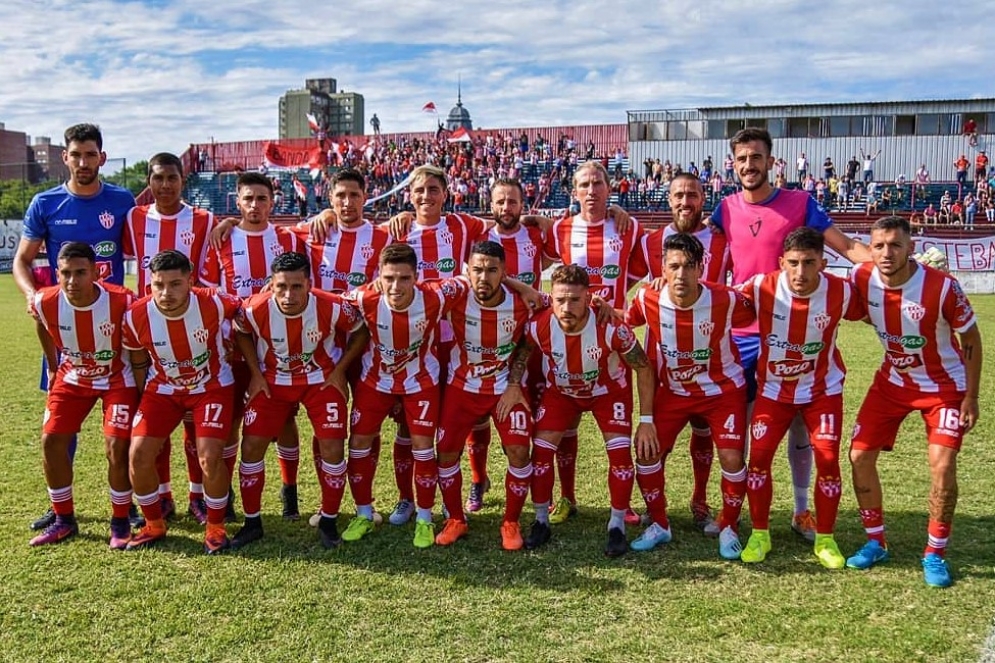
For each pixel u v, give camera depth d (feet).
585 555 15.34
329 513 15.84
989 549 15.31
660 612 12.90
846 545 15.75
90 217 17.76
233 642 11.97
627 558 15.19
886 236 14.19
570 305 14.90
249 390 16.21
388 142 133.49
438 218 18.49
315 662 11.44
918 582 13.97
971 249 65.72
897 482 19.26
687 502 18.49
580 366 15.62
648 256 17.88
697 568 14.69
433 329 16.34
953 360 14.61
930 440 14.46
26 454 21.31
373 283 16.48
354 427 16.40
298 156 132.67
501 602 13.28
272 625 12.46
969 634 12.14
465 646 11.86
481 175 116.16
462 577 14.24
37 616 12.73
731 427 15.55
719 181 98.89
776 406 15.37
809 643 11.93
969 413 14.30
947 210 88.17
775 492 19.10
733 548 15.23
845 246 16.02
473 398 16.33
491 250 15.55
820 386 15.35
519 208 18.19
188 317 15.29
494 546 15.84
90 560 14.93
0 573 14.29
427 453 16.02
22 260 17.60
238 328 15.99
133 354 15.96
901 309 14.49
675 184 17.04
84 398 16.06
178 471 20.56
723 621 12.58
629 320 16.49
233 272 17.87
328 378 16.21
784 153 109.81
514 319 16.08
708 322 15.33
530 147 128.77
